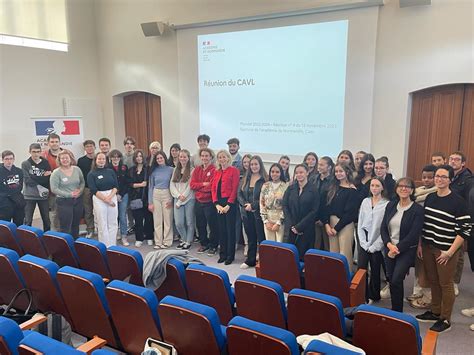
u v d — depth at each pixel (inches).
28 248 143.5
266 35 244.4
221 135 273.1
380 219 136.7
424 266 133.9
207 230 210.4
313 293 89.3
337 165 155.9
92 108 325.1
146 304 84.0
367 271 145.4
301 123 239.1
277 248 129.4
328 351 62.6
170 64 290.5
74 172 202.4
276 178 171.6
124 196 216.8
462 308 143.7
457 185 161.0
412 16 198.4
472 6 182.9
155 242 217.2
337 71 222.5
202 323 76.7
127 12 303.9
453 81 191.8
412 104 212.8
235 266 186.7
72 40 307.3
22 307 115.0
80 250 127.7
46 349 61.1
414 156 216.8
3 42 266.1
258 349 70.2
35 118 246.5
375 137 218.1
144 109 320.8
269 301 96.1
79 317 101.7
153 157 211.8
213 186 192.1
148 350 79.2
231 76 262.5
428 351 86.6
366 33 210.8
